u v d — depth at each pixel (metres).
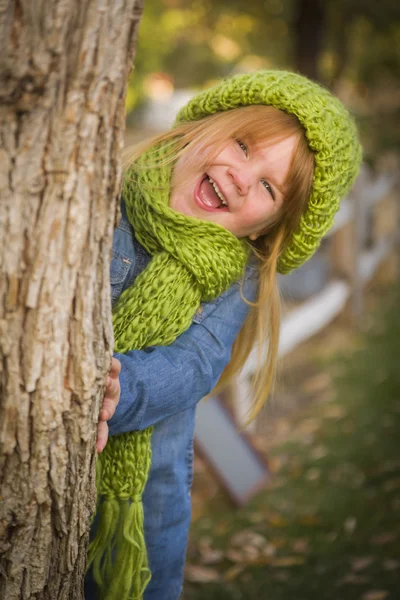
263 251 1.89
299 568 2.82
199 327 1.74
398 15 5.12
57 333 1.17
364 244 6.42
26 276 1.12
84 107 1.10
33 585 1.29
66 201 1.12
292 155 1.73
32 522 1.24
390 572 2.74
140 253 1.76
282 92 1.75
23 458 1.20
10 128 1.07
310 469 3.63
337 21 5.95
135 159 1.79
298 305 5.25
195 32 8.88
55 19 1.04
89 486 1.34
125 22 1.11
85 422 1.25
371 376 4.75
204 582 2.76
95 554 1.64
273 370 1.94
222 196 1.73
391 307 6.30
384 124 5.58
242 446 3.37
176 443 1.81
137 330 1.63
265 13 6.13
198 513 3.31
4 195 1.09
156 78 9.38
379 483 3.42
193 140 1.75
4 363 1.14
